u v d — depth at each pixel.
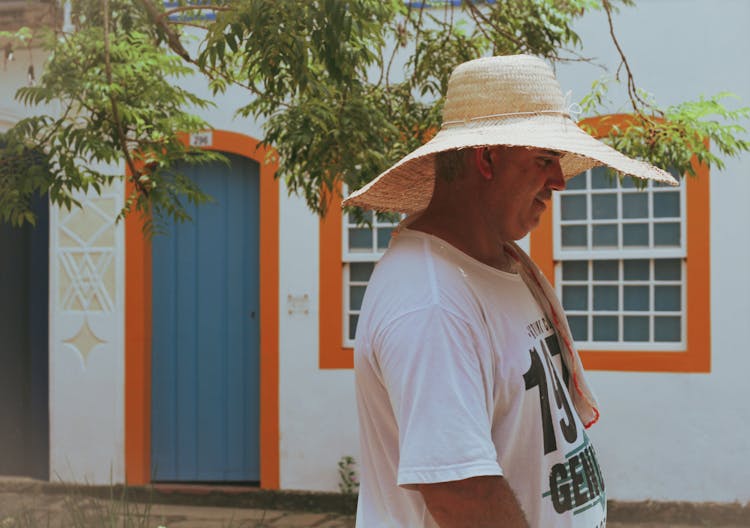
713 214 6.20
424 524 1.73
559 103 1.93
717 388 6.20
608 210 6.43
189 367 7.22
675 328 6.37
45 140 4.12
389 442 1.77
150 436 7.24
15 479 7.46
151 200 4.27
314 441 6.81
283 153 4.15
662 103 6.25
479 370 1.68
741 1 6.14
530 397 1.80
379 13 3.47
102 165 7.07
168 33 3.89
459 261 1.79
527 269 2.16
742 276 6.16
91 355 7.23
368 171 3.84
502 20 4.53
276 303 6.87
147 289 7.18
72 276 7.28
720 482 6.20
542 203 1.98
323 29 3.19
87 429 7.24
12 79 7.21
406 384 1.63
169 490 7.06
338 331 6.77
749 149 4.33
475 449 1.58
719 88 6.18
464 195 1.92
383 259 1.82
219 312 7.18
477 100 1.90
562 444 1.88
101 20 4.25
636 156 4.23
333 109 3.89
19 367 7.61
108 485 7.18
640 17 6.27
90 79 3.96
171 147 4.34
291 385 6.84
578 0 4.57
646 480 6.32
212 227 7.16
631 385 6.33
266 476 6.91
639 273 6.42
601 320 6.48
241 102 6.91
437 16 6.32
